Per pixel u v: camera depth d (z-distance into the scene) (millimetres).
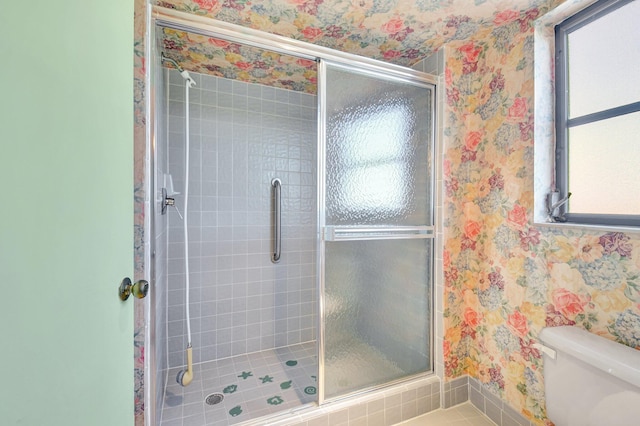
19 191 332
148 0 963
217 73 1858
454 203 1535
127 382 657
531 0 1150
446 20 1281
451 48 1511
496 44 1403
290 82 1998
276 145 2105
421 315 1558
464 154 1547
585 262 1065
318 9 1189
